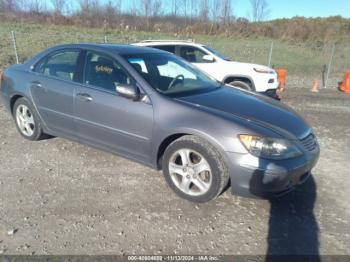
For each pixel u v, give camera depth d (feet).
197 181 10.87
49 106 14.23
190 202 11.15
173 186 11.46
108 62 12.63
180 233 9.56
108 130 12.46
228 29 102.42
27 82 14.92
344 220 10.50
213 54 28.50
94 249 8.75
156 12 113.50
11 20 96.07
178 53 28.35
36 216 10.07
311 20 115.85
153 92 11.41
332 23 109.91
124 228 9.66
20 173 12.72
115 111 11.98
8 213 10.16
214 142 10.16
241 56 62.28
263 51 70.23
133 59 12.62
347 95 33.45
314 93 34.12
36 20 99.45
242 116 10.75
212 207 10.93
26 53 46.98
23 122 15.93
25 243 8.88
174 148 11.05
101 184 12.08
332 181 13.12
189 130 10.54
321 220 10.47
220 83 14.67
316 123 21.59
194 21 112.16
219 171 10.29
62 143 15.74
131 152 12.24
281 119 11.20
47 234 9.27
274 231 9.85
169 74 13.25
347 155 15.92
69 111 13.48
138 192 11.65
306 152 10.57
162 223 9.98
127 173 12.98
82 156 14.37
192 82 13.37
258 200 11.44
